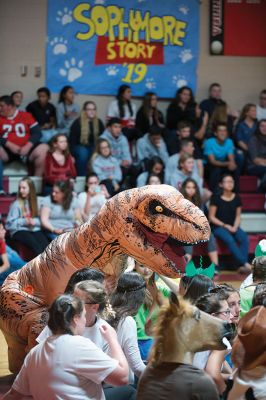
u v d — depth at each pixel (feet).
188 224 19.67
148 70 50.80
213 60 52.11
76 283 17.35
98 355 15.44
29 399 16.65
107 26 49.88
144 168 44.83
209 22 51.72
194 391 13.25
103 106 50.47
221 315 17.12
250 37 52.29
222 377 16.48
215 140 47.85
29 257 39.65
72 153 46.03
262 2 52.24
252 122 50.42
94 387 15.67
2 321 22.06
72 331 15.62
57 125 47.83
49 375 15.40
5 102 45.09
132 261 24.23
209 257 41.75
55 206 39.96
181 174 44.24
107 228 20.39
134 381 18.60
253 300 16.33
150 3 50.42
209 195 45.24
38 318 21.34
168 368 13.48
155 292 19.81
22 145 45.44
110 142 46.03
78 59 49.67
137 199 20.02
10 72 48.96
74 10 49.29
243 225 46.24
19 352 22.47
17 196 40.06
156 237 20.16
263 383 14.34
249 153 49.37
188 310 13.73
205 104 50.01
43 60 49.34
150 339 20.53
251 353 14.19
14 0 48.60
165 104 51.60
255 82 52.75
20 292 21.81
